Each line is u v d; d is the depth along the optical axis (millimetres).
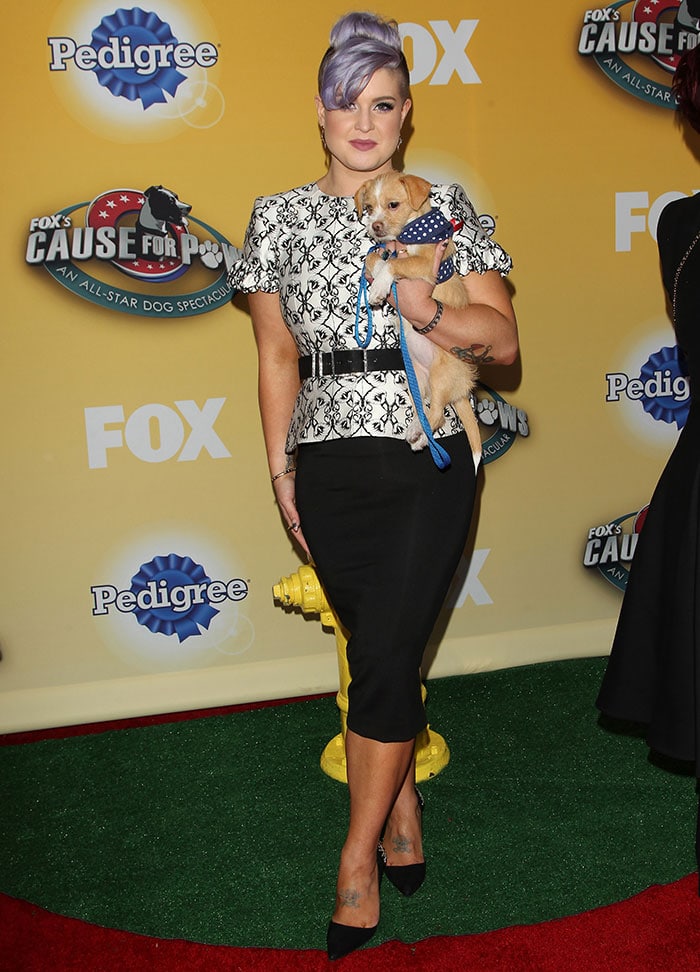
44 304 2904
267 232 2078
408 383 1956
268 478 3119
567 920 2072
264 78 2871
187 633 3176
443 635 3309
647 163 3113
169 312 2969
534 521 3291
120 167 2861
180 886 2264
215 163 2900
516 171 3039
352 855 1998
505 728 2939
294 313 2033
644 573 1948
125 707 3148
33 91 2779
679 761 2705
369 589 1949
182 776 2766
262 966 1987
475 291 2031
